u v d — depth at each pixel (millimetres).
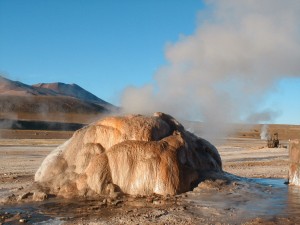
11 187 19703
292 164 19500
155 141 17500
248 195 16203
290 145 19844
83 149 18266
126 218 13211
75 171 17953
